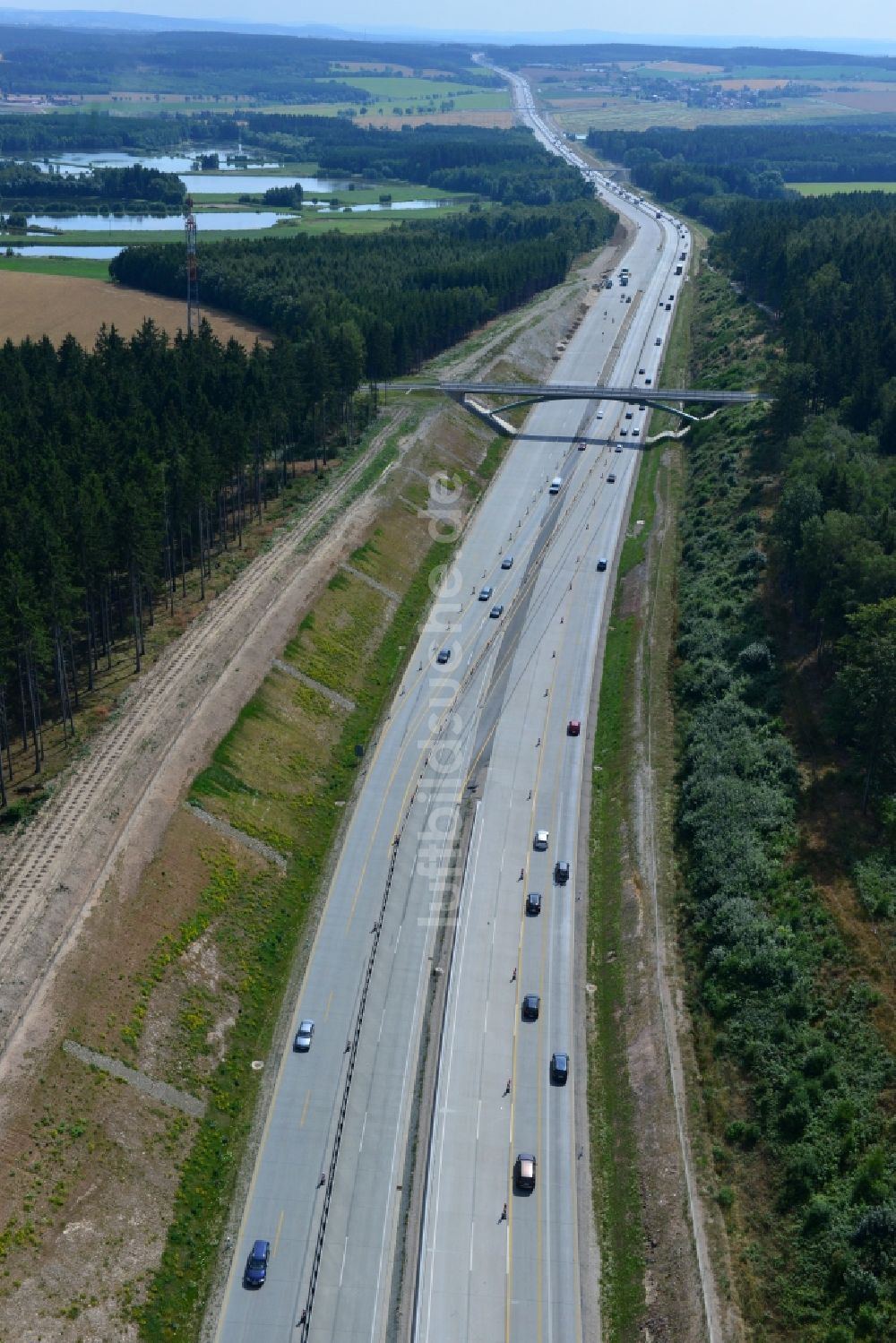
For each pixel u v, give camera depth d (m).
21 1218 84.94
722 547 191.38
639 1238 92.00
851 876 117.75
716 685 154.75
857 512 164.12
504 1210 95.12
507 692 164.12
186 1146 96.44
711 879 122.12
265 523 194.88
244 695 145.75
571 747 152.62
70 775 127.06
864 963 107.69
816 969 108.62
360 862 131.00
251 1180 96.12
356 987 114.88
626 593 189.25
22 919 106.25
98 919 109.00
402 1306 88.00
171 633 157.75
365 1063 107.00
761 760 136.88
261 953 116.94
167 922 113.19
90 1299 83.06
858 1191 89.75
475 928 122.81
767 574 177.12
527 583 194.25
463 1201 95.75
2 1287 80.88
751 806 129.75
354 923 122.62
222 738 137.88
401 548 197.38
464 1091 105.00
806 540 158.25
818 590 155.62
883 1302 82.31
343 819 137.88
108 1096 95.69
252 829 129.50
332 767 145.75
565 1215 95.06
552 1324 87.12
